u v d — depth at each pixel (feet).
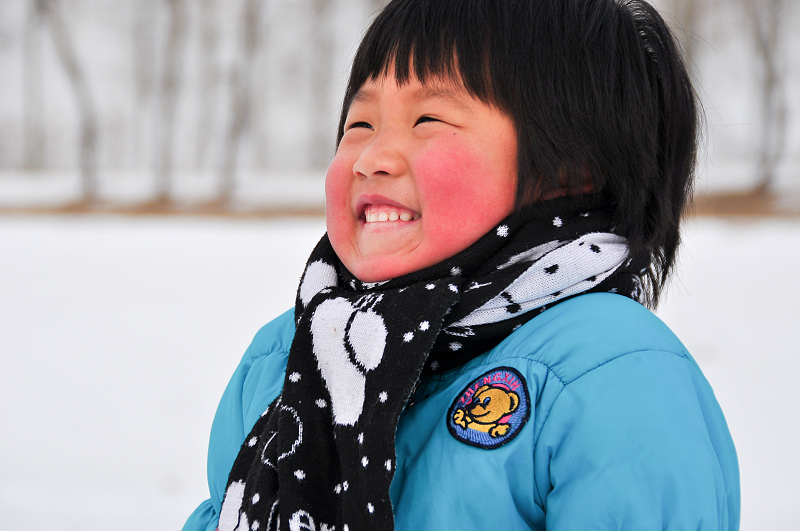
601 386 3.32
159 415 16.25
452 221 3.82
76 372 19.97
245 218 54.19
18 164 90.58
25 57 90.79
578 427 3.28
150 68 88.07
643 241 4.05
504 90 3.85
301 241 41.83
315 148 87.61
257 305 27.86
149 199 65.00
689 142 4.37
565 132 3.87
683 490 3.10
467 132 3.87
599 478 3.16
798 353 19.39
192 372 19.83
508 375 3.53
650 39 4.28
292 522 3.60
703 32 71.77
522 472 3.36
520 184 3.84
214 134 87.51
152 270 34.76
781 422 14.37
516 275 3.71
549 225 3.89
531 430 3.37
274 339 4.93
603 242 3.86
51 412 16.49
